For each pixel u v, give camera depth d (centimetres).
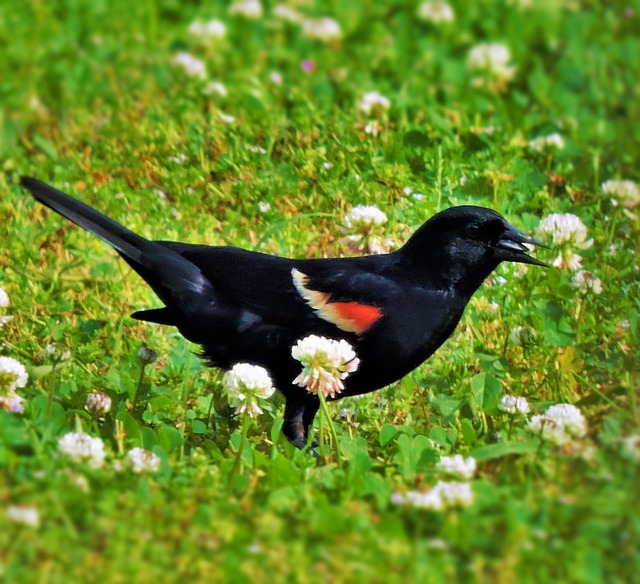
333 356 902
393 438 985
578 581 741
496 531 773
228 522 787
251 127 1473
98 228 1034
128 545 748
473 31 1902
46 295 1180
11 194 1388
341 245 1280
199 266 1027
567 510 791
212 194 1364
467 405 1034
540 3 1953
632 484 823
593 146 1559
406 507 812
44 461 831
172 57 1745
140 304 1206
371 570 739
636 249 1308
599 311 1152
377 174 1362
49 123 1570
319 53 1784
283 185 1359
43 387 1041
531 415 1019
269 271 1012
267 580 732
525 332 1083
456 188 1362
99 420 998
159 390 1027
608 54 1831
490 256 1006
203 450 976
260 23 1856
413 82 1692
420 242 1008
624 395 1006
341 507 820
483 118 1595
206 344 1031
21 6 1845
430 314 1001
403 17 1897
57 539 746
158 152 1430
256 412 902
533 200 1365
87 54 1748
